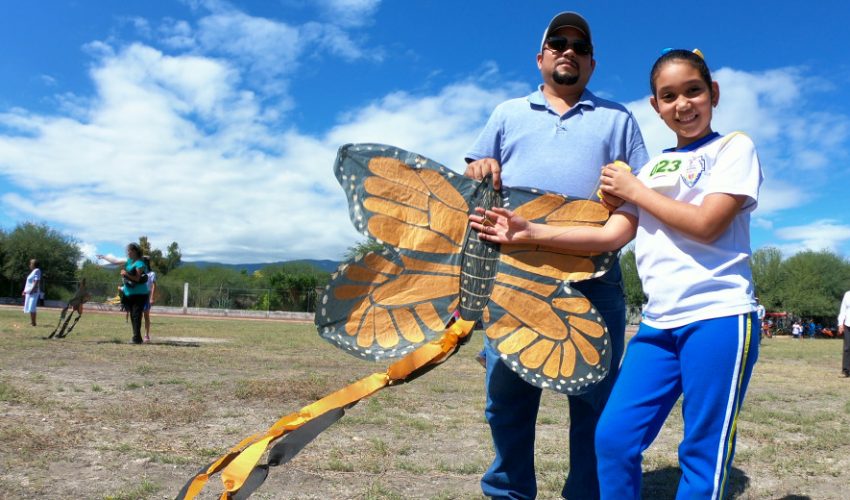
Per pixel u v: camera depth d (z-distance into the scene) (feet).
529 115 9.96
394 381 7.86
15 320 58.49
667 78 8.02
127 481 10.90
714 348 7.23
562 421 17.57
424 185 8.52
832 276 185.26
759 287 191.42
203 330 56.29
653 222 8.01
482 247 8.52
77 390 19.17
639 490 7.68
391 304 8.22
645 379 7.73
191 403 17.69
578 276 8.53
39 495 10.05
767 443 15.69
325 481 11.43
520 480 9.95
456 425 16.52
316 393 19.69
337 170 8.41
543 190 9.18
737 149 7.47
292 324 86.84
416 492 11.03
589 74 9.96
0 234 146.41
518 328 8.36
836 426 18.22
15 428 13.84
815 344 91.81
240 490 7.18
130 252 36.99
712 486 7.18
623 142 9.64
